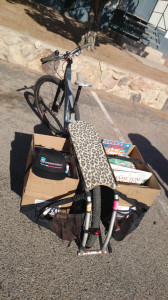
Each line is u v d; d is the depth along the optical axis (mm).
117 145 2889
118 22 11438
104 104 5590
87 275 2127
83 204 2318
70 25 9469
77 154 2246
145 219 2953
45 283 1955
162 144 4969
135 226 2457
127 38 10555
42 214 2211
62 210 2314
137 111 6012
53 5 10789
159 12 11906
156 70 8797
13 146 3256
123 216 2424
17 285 1870
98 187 2072
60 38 7336
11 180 2736
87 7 10883
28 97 4508
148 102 6652
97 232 2113
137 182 2584
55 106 3758
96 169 2139
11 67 5363
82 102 5242
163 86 6426
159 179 3869
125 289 2123
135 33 11484
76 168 2355
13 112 3949
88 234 2158
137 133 4973
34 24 7746
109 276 2182
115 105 5801
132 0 11133
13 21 7125
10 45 5309
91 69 5832
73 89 5637
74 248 2314
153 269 2391
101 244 2381
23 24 7262
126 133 4785
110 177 2109
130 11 11469
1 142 3244
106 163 2236
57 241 2318
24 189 2207
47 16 9383
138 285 2193
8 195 2545
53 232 2309
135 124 5312
